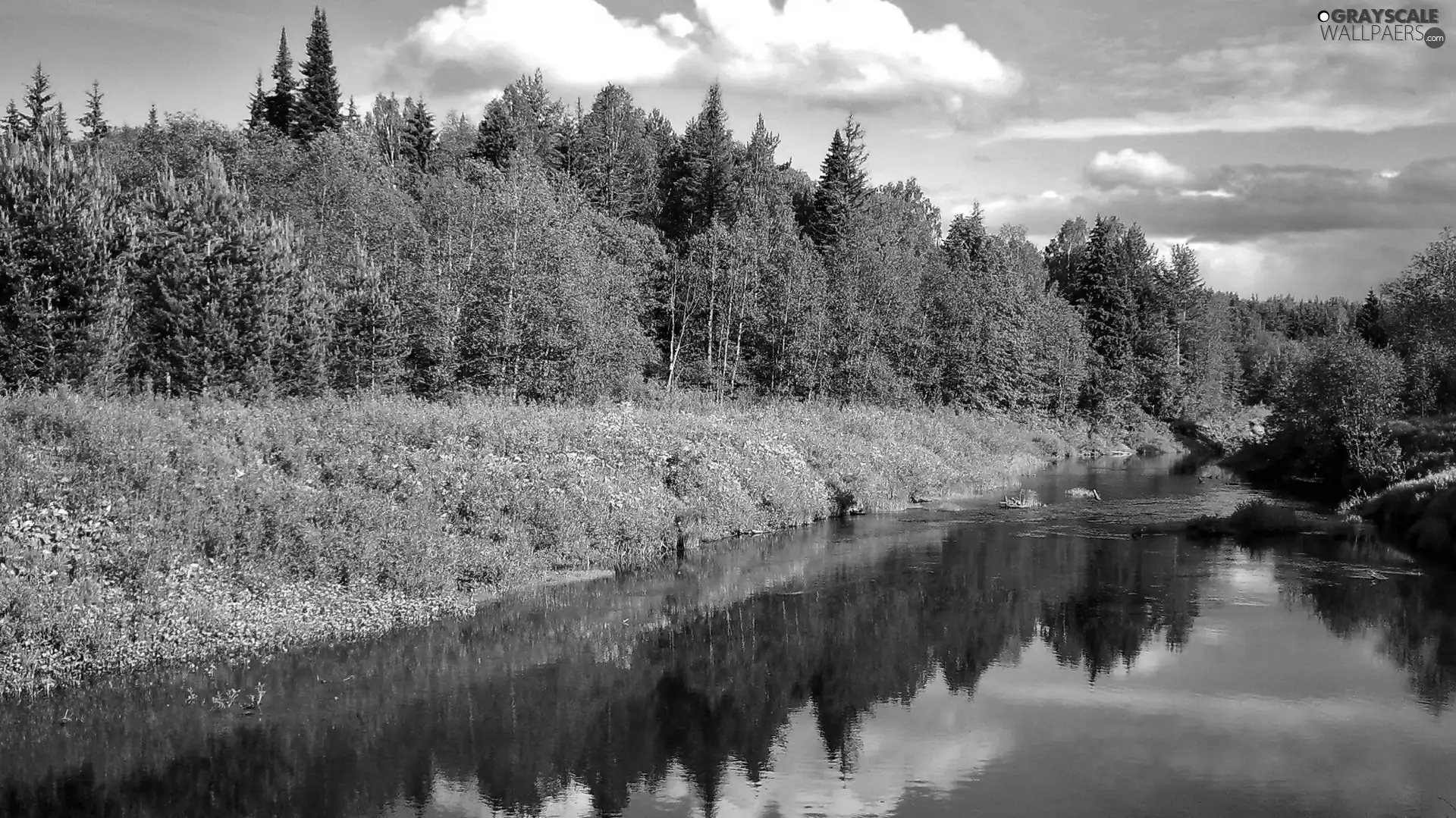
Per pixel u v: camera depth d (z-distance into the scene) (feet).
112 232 88.07
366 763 40.98
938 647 59.36
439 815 36.65
